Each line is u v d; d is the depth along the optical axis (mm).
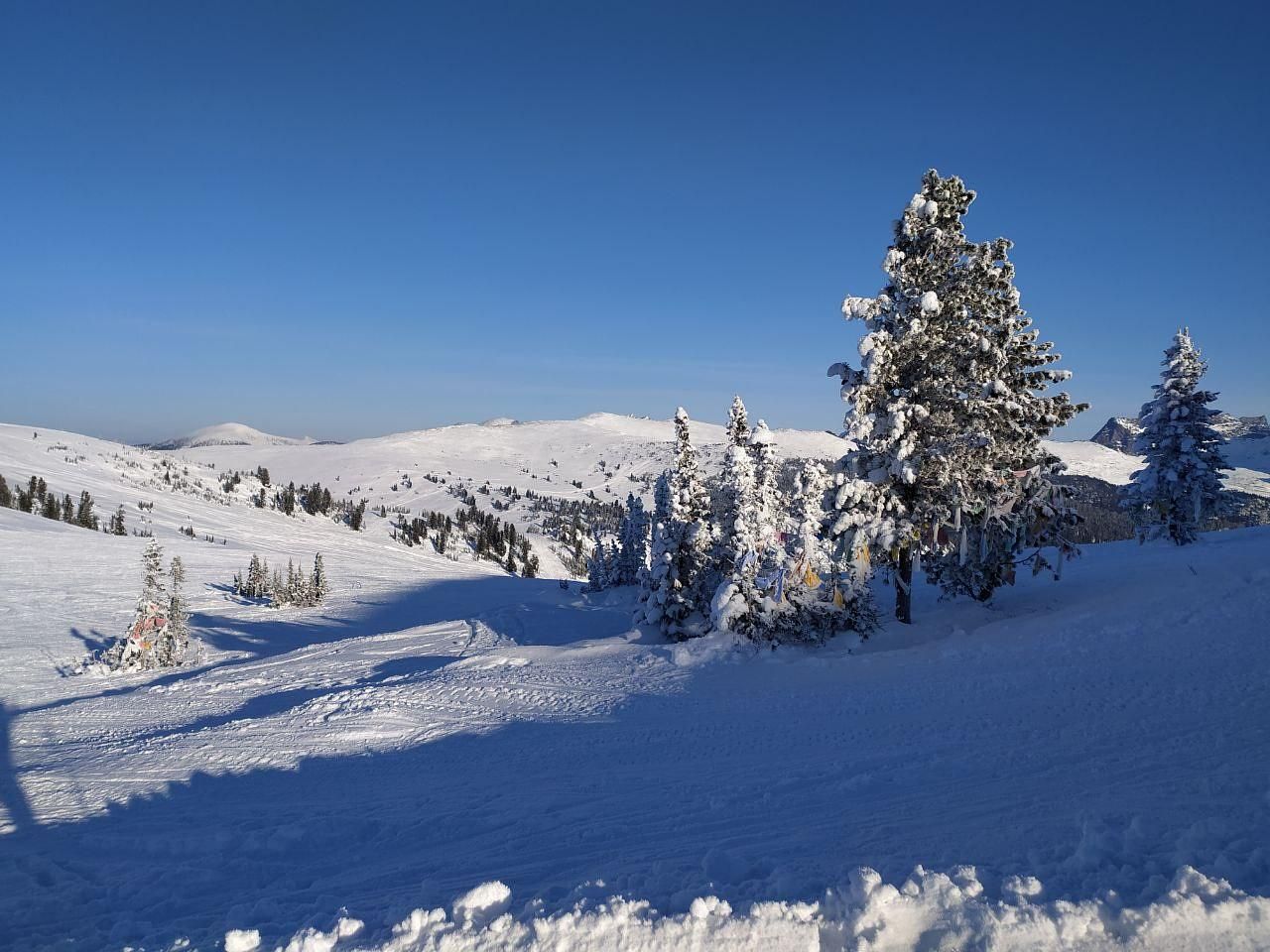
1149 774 7121
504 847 7605
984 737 10266
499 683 19812
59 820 10523
